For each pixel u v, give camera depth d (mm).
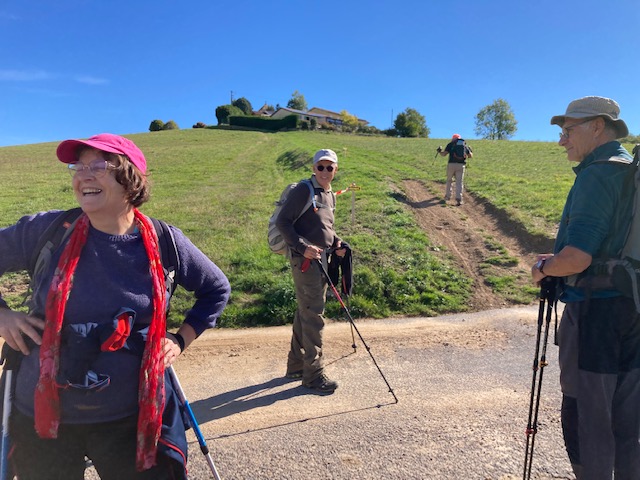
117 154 1870
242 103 97688
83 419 1793
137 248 1924
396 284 7043
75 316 1785
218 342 5453
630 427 2342
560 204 11055
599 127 2447
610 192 2252
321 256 4176
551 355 4941
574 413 2496
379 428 3604
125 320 1799
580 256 2229
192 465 3186
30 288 1909
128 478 1866
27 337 1835
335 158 4234
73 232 1863
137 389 1848
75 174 1845
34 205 14391
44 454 1814
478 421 3678
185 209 12891
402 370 4652
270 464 3184
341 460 3219
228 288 2307
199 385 4422
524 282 7457
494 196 12867
